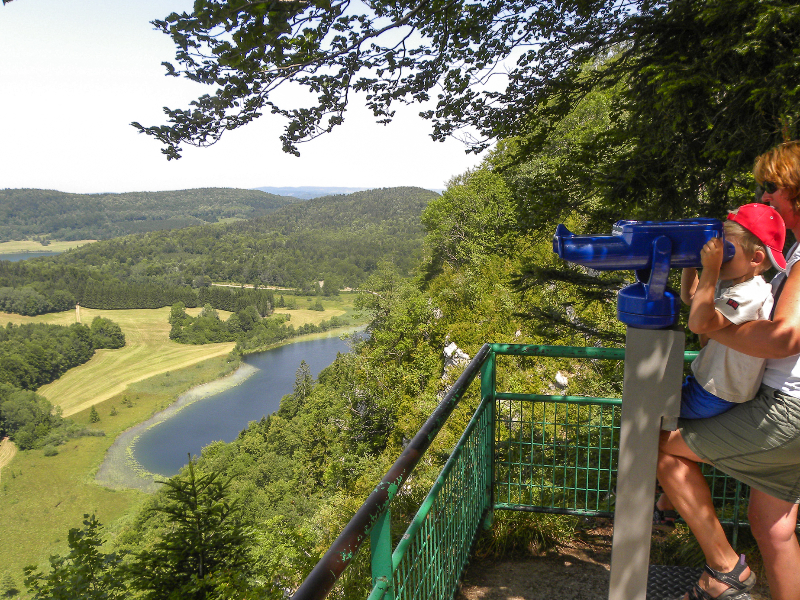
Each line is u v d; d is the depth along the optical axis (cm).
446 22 387
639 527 137
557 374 1291
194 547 761
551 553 271
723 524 246
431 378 3130
